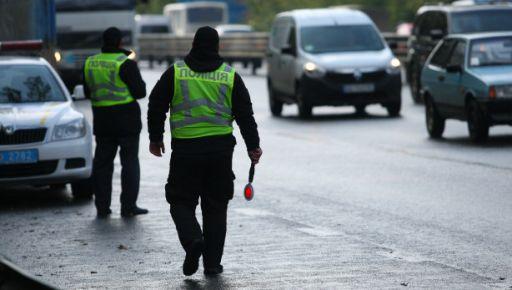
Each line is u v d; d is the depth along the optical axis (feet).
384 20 538.06
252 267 68.80
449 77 152.97
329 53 200.44
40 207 99.86
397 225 84.74
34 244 79.51
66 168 101.81
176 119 64.80
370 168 124.06
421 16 233.14
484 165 123.13
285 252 74.02
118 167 131.85
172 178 65.10
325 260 70.85
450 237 78.79
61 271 68.80
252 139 64.90
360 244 76.64
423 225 84.48
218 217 66.08
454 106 152.35
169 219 90.48
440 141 153.38
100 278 66.23
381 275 65.51
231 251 74.79
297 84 199.93
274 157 138.51
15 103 105.50
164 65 507.30
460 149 141.18
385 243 76.95
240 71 409.90
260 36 377.71
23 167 100.63
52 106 104.12
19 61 110.32
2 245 79.36
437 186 107.14
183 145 64.54
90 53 282.56
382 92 196.34
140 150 153.89
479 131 146.72
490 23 217.36
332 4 581.12
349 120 193.57
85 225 88.22
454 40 157.89
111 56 93.30
